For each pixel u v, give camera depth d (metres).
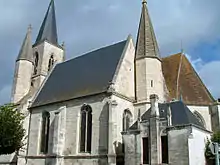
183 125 30.50
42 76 61.47
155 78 43.97
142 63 44.91
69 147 40.38
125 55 44.34
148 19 48.94
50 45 65.69
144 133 33.38
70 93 44.59
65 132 41.75
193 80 46.19
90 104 40.12
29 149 46.09
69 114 42.34
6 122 40.59
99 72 44.56
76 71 49.88
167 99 44.72
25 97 55.31
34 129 46.88
